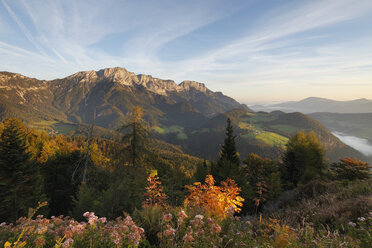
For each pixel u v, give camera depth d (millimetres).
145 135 18000
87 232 2279
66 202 21531
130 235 2174
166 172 15391
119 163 16594
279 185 18891
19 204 16281
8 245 1684
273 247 2787
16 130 18078
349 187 6789
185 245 2379
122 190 12102
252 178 26891
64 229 2359
